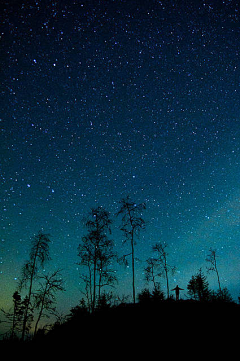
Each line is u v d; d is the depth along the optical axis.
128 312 22.80
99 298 23.42
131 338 17.41
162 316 21.45
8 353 17.19
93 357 15.27
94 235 24.89
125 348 15.90
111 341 17.27
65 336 19.00
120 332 18.70
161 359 13.87
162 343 15.98
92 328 19.88
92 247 24.80
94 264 23.92
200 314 20.95
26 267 22.73
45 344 18.14
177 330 18.00
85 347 16.88
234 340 15.55
